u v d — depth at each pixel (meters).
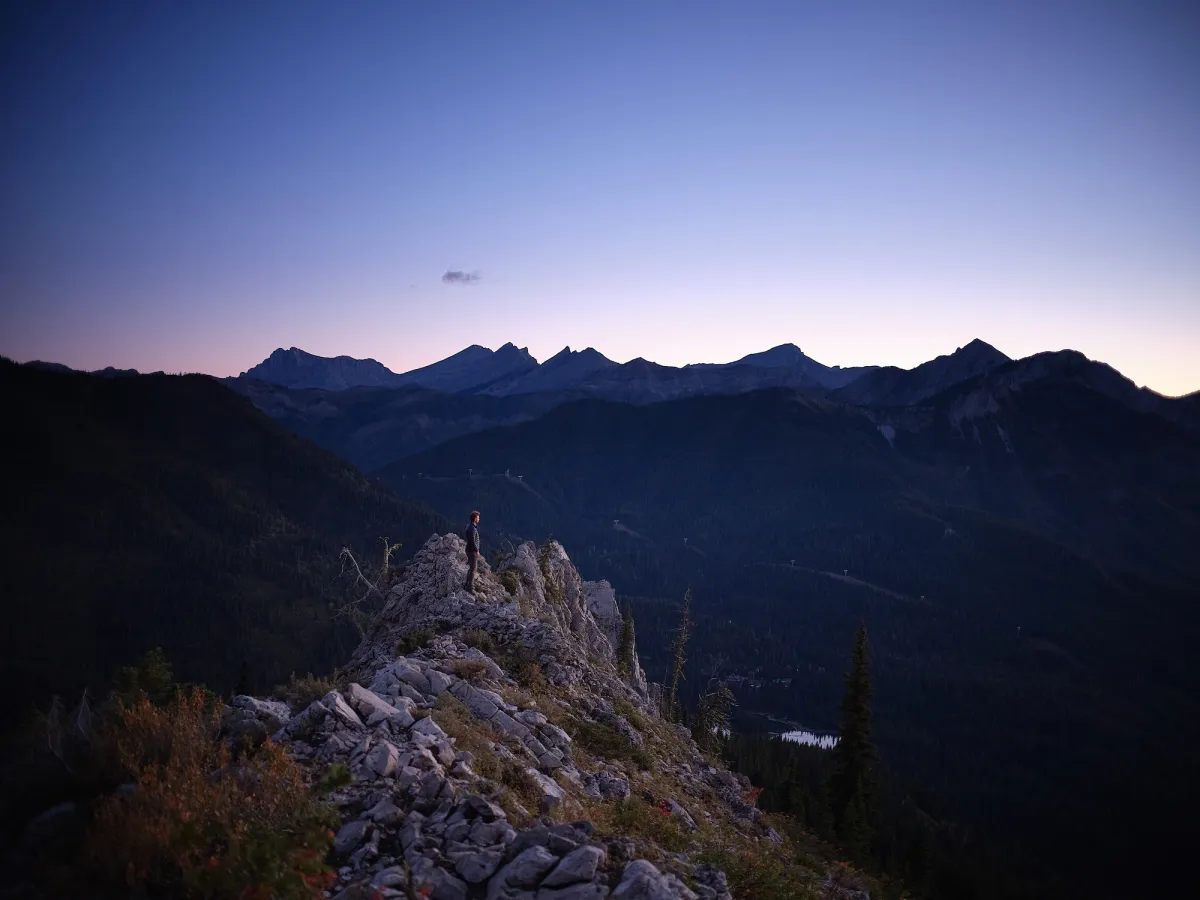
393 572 36.59
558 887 8.88
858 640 60.09
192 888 8.12
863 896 22.14
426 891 8.57
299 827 8.95
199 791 9.38
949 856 121.00
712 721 62.09
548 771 15.53
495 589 33.81
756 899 12.02
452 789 10.99
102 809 9.12
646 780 19.11
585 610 61.84
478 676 19.83
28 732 11.45
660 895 8.56
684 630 71.56
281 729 12.44
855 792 57.22
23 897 7.98
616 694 25.75
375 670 21.67
